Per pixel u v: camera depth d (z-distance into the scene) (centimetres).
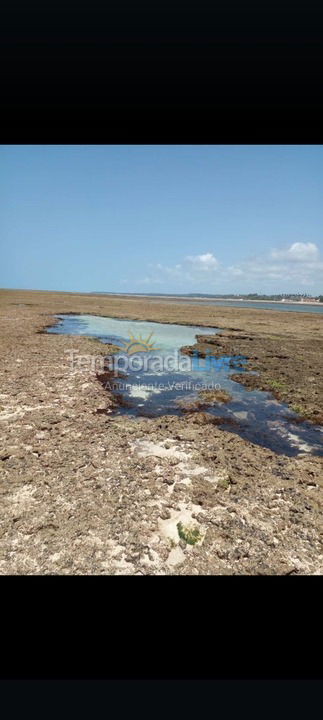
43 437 663
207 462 597
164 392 1006
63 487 504
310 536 425
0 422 721
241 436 733
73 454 601
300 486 538
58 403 845
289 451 672
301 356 1510
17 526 419
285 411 881
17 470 543
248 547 402
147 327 2473
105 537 408
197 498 490
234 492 511
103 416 784
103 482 520
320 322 3027
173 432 716
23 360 1258
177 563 376
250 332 2264
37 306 3941
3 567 360
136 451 627
